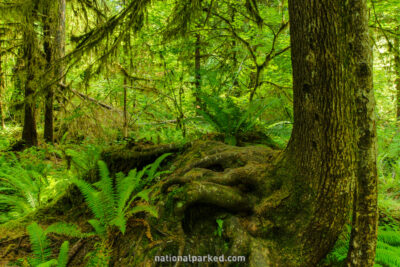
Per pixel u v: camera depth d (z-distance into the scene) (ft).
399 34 14.98
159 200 8.11
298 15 6.35
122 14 13.15
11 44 21.74
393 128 22.99
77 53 14.01
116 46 13.93
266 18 20.52
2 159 17.33
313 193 6.49
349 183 6.36
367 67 5.14
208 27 18.66
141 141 12.95
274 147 12.37
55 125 27.48
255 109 12.28
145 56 20.83
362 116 5.24
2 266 7.22
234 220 7.02
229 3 18.90
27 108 22.47
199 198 7.30
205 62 23.67
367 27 5.20
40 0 16.88
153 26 20.44
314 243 6.49
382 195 12.78
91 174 11.83
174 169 10.41
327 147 6.24
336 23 5.92
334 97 6.07
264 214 7.04
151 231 7.30
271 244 6.59
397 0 15.85
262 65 16.78
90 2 25.00
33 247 6.79
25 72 20.83
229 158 9.43
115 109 22.13
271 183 7.47
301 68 6.47
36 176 12.62
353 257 5.62
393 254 6.31
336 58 5.99
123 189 8.07
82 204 10.36
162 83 21.16
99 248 7.18
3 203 12.24
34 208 11.29
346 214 6.51
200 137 12.94
